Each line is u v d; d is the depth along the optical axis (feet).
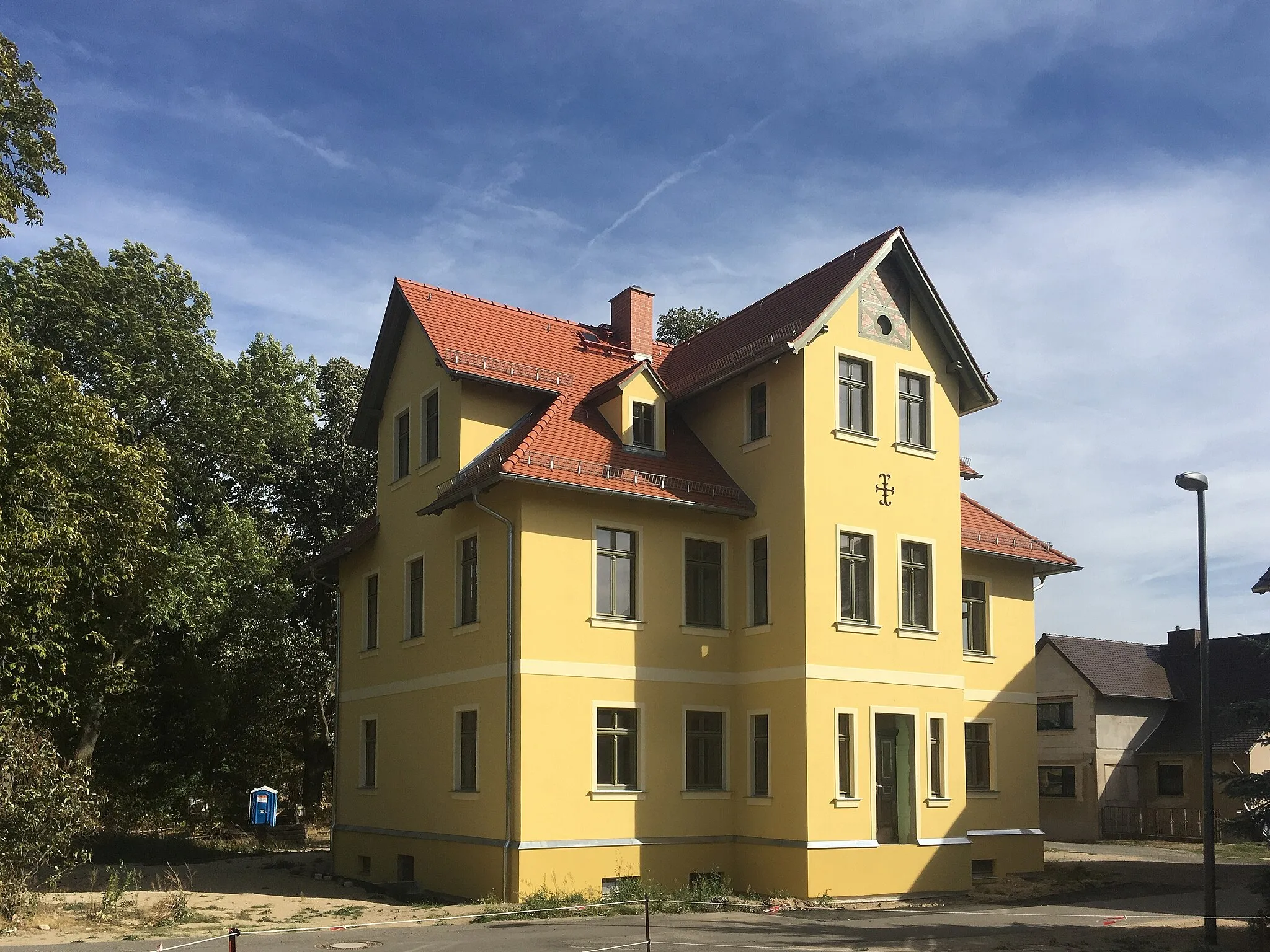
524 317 83.92
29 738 58.08
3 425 68.64
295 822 126.82
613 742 67.41
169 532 104.27
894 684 70.95
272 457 125.49
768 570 71.05
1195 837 123.54
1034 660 88.84
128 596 88.99
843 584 70.28
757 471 72.95
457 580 72.38
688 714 70.69
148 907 60.39
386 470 84.48
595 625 67.46
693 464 74.54
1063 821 131.64
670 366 85.15
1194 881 79.71
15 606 73.77
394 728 78.28
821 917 58.44
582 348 83.46
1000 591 87.81
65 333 96.73
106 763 113.70
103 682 94.73
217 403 106.11
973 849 80.12
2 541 68.95
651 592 70.18
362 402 86.84
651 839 67.21
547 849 63.10
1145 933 51.98
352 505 128.98
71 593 82.23
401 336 83.51
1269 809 49.14
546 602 65.77
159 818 126.82
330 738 132.26
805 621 67.51
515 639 64.95
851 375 73.36
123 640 99.91
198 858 99.55
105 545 79.92
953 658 74.59
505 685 65.31
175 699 114.01
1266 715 50.98
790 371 71.15
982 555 85.76
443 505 69.05
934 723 74.08
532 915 56.95
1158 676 139.33
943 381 78.23
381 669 81.41
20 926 52.39
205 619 105.09
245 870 86.53
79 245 99.86
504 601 66.69
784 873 66.28
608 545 69.41
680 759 69.56
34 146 77.56
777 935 50.65
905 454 74.69
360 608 86.43
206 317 107.24
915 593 74.08
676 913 59.47
